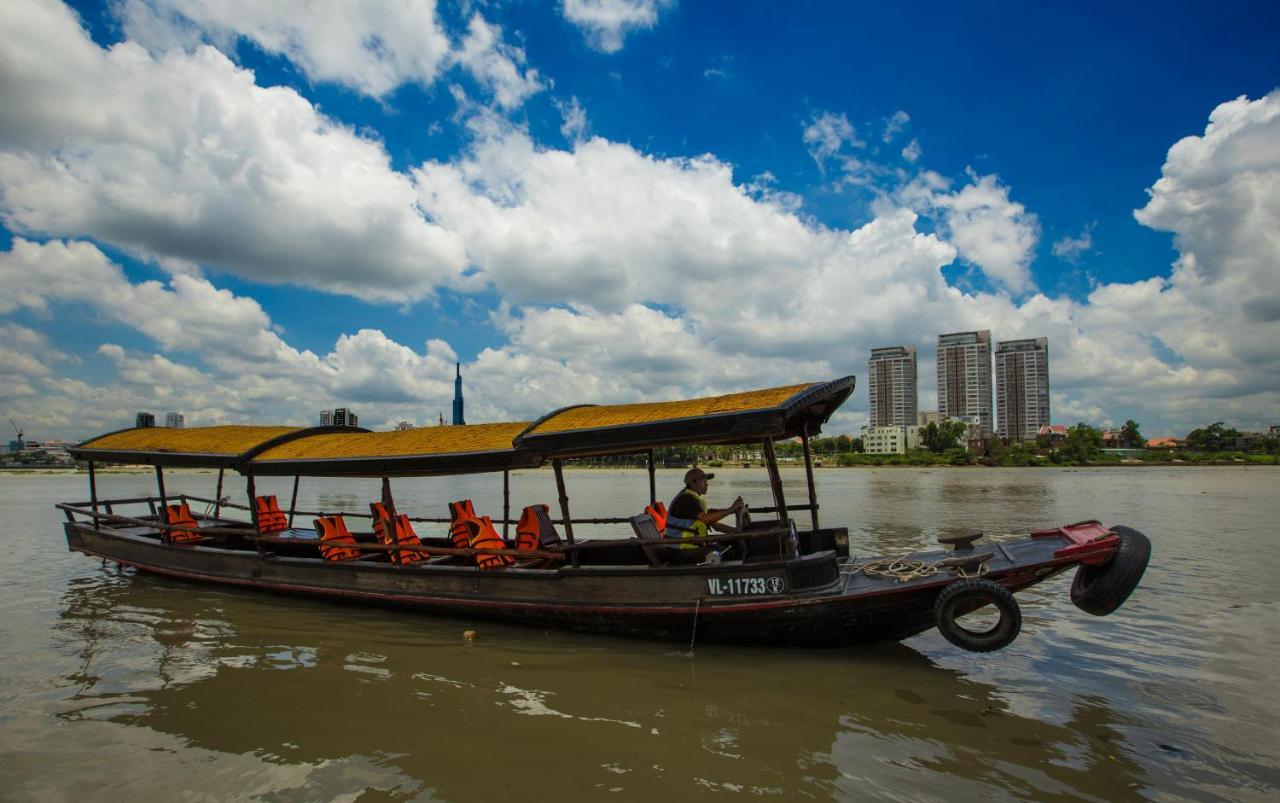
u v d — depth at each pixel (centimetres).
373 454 1093
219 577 1243
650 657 856
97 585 1329
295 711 695
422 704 713
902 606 800
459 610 1013
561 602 938
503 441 1023
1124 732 624
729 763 573
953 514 2809
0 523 2666
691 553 932
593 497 4509
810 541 996
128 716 685
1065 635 930
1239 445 17162
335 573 1119
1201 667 797
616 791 529
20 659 868
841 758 579
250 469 1195
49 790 538
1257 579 1320
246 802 517
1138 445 19188
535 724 657
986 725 641
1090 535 796
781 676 780
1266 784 528
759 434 820
